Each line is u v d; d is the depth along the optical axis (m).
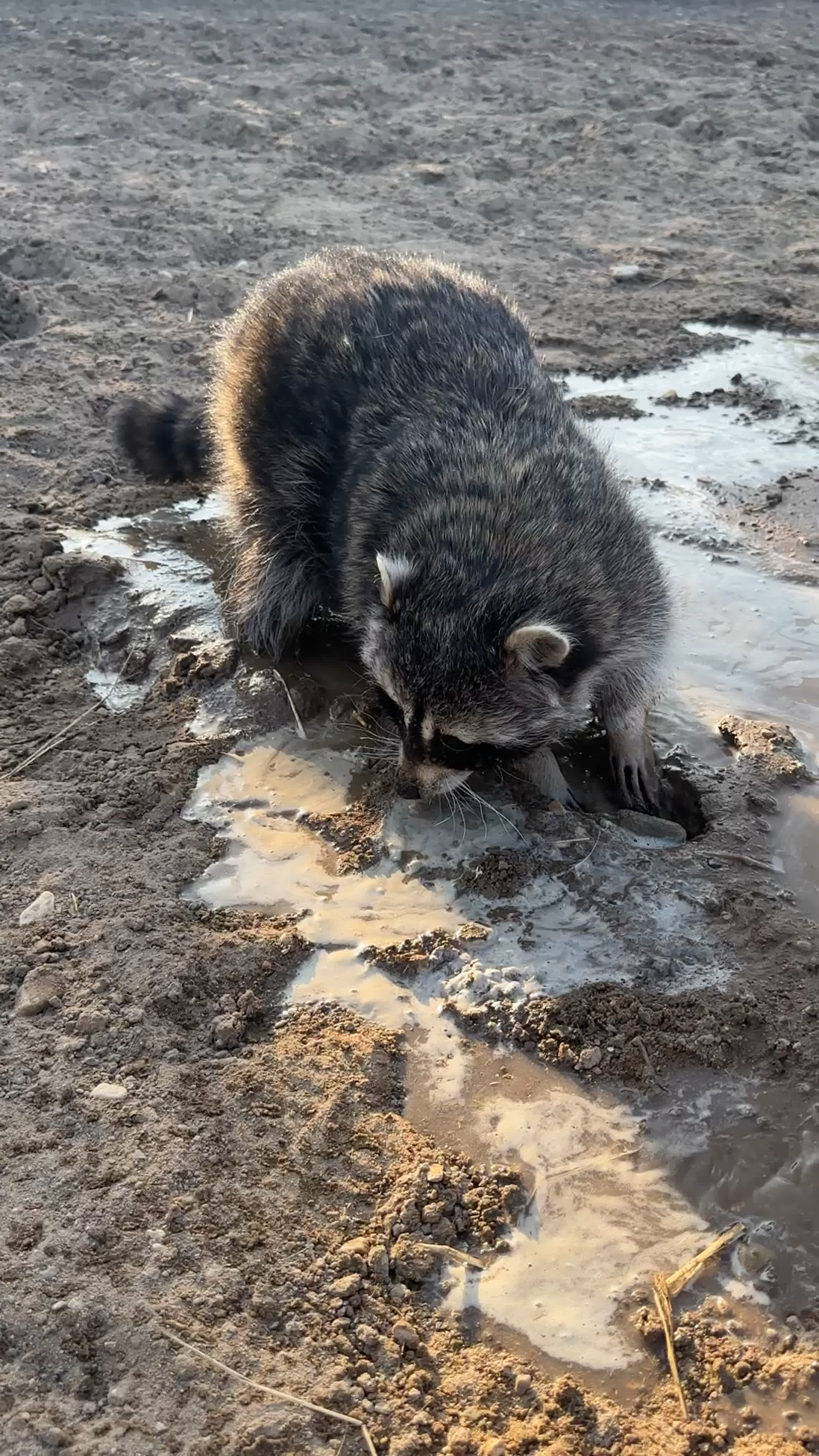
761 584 1.30
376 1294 0.67
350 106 2.74
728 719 1.11
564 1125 0.76
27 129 2.55
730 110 2.80
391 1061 0.80
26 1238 0.67
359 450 1.09
